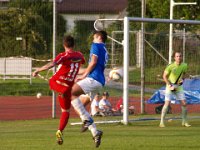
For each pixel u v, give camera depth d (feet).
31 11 216.95
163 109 119.75
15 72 228.84
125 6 409.69
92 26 210.38
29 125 125.59
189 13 297.53
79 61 84.74
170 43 143.13
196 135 101.19
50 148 83.30
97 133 82.79
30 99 200.95
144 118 131.75
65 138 96.27
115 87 145.59
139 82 152.46
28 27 217.97
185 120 121.80
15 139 94.48
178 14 299.38
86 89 86.22
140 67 149.48
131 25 155.84
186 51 148.15
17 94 217.77
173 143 89.04
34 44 217.77
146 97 160.97
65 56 83.30
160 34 144.46
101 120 132.05
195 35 145.79
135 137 97.40
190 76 148.56
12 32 223.10
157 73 150.71
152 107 166.61
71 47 84.64
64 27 250.78
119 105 145.28
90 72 87.71
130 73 151.53
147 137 97.40
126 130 110.93
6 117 150.41
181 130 111.04
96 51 88.17
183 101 121.29
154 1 306.96
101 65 88.48
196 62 148.46
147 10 322.55
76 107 83.56
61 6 367.04
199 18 297.53
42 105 181.27
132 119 128.36
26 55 223.92
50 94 216.74
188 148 83.56
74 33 212.23
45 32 209.46
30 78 226.38
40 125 125.39
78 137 97.86
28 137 97.76
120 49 142.41
